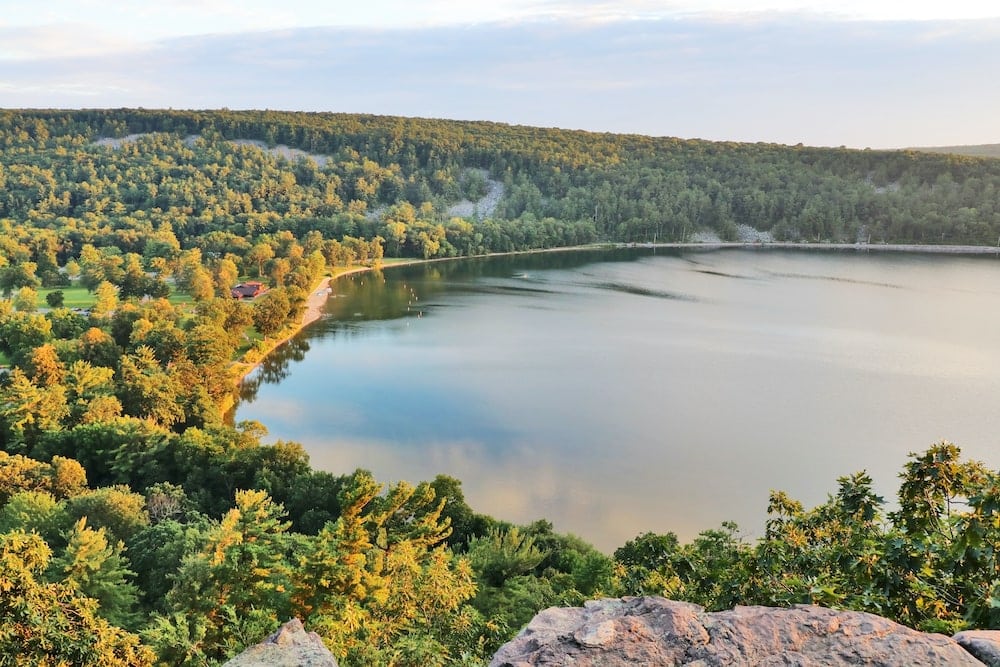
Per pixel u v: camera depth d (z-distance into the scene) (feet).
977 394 355.15
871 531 53.16
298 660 32.71
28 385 252.62
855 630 25.88
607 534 219.20
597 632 27.40
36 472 198.08
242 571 111.14
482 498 242.17
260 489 212.02
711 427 308.60
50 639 78.02
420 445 289.53
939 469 46.68
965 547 41.88
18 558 82.43
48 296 500.74
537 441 292.40
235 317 432.66
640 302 613.11
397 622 110.63
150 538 160.15
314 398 350.23
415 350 445.78
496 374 390.01
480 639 103.04
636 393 355.97
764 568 55.26
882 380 380.17
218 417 299.99
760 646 25.66
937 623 38.34
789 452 281.95
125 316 396.16
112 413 261.65
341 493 124.57
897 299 631.56
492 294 654.53
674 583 71.87
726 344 461.78
